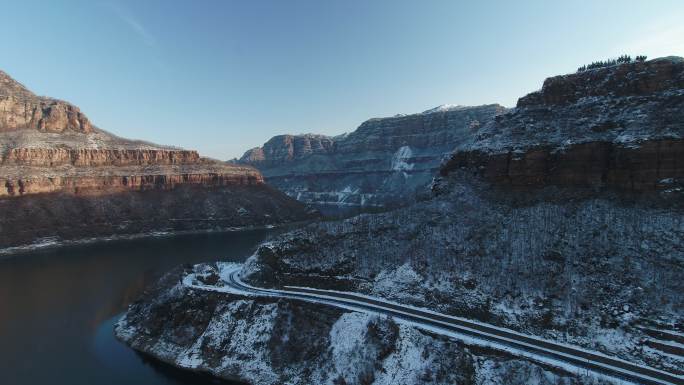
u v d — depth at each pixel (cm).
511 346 6209
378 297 8412
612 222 8200
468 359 5950
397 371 6178
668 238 7362
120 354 8081
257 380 6850
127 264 16062
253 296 8312
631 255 7356
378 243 9969
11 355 8044
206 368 7281
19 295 12025
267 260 10331
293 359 7044
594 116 10181
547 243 8288
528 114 11638
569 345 6253
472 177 11625
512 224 9212
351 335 6912
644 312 6334
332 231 10862
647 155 8588
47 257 17775
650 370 5512
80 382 6988
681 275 6644
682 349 5631
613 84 10512
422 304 7881
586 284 7112
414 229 10175
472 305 7481
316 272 9525
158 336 8406
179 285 9456
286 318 7725
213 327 8019
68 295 11956
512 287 7538
